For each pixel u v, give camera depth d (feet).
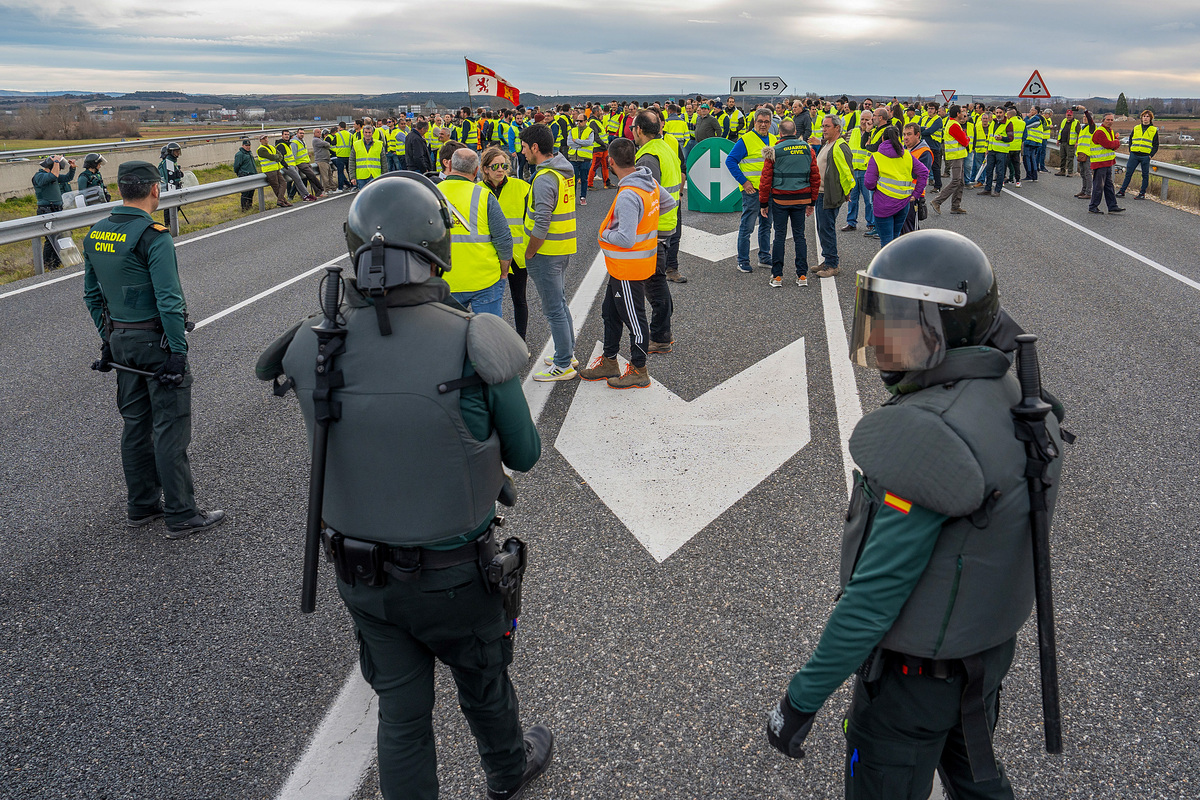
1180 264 30.37
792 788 8.00
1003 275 28.94
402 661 6.64
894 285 4.90
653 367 20.21
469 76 75.51
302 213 50.90
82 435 17.53
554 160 17.92
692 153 43.21
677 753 8.48
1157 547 11.89
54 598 11.66
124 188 12.31
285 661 10.22
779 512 13.26
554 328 19.17
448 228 6.54
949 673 5.04
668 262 28.50
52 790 8.28
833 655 4.97
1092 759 8.16
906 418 4.71
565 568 11.89
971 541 4.72
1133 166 49.52
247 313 26.58
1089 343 21.20
